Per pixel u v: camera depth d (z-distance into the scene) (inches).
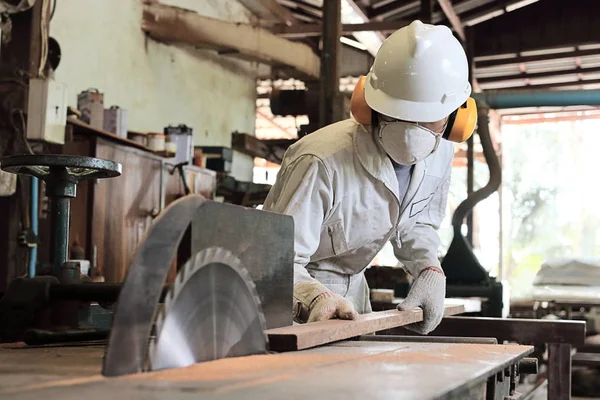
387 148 95.5
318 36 393.1
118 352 44.2
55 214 78.9
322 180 94.3
